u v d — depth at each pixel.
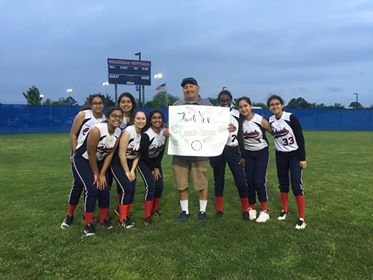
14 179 8.95
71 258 4.21
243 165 5.84
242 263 4.09
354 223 5.48
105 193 5.30
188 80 5.66
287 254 4.33
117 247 4.54
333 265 4.03
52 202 6.70
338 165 11.20
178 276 3.84
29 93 51.56
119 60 40.97
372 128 39.53
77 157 5.18
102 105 5.33
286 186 5.76
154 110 5.54
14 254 4.32
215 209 6.40
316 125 40.62
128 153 5.39
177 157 5.70
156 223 5.58
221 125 5.65
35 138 23.83
